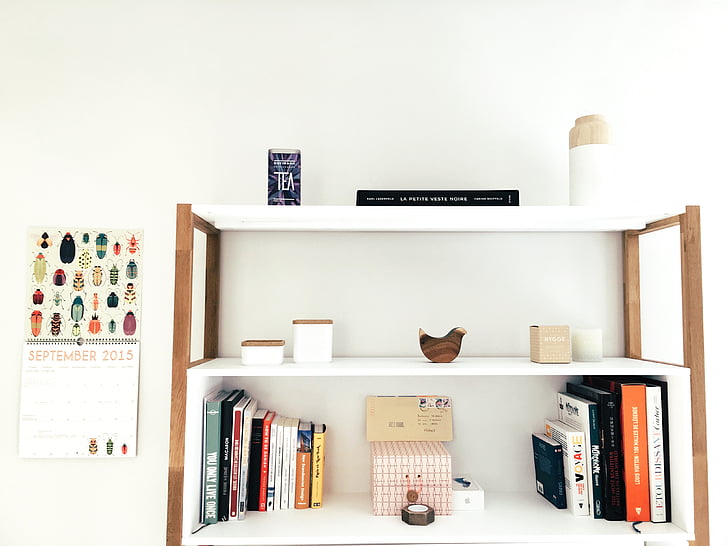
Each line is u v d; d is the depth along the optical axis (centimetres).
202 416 132
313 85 160
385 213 132
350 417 156
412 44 162
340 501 147
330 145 159
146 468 152
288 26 161
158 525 151
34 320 153
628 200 160
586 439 136
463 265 159
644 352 158
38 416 151
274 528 128
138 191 157
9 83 157
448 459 138
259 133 159
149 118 158
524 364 138
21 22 158
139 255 156
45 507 150
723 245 160
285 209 128
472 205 135
